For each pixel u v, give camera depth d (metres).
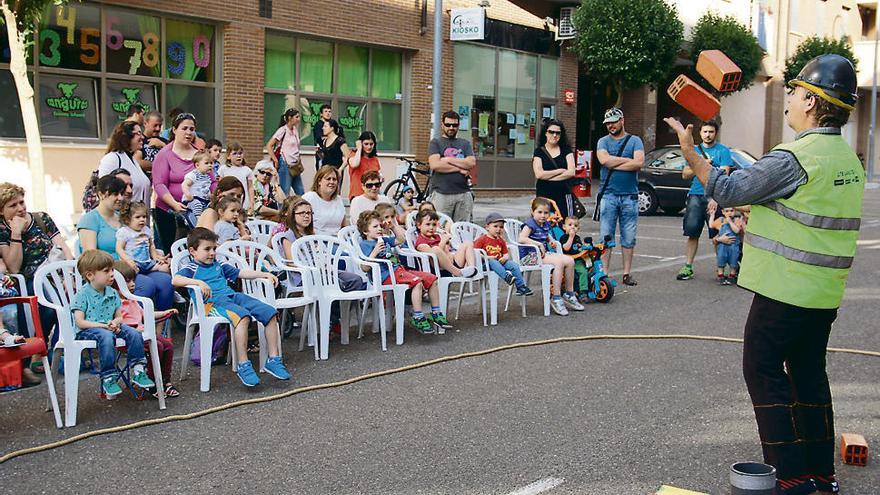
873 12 43.94
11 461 4.93
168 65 15.52
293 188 14.84
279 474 4.76
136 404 6.02
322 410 5.89
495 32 21.84
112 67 14.72
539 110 23.56
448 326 8.15
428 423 5.62
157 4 14.99
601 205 10.84
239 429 5.50
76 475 4.74
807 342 4.45
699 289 10.78
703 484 4.67
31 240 6.96
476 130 21.88
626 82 23.36
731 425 5.62
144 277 7.10
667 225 18.19
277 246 8.02
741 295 10.40
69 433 5.43
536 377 6.71
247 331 6.45
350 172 11.48
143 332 5.95
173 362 7.14
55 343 6.09
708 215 11.33
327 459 4.99
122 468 4.84
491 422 5.64
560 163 10.48
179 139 9.01
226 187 8.08
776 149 4.23
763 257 4.23
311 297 7.27
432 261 8.50
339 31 18.11
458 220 10.66
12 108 13.62
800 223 4.14
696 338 8.03
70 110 14.26
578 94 28.25
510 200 21.59
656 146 30.20
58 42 13.99
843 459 5.00
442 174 10.54
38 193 11.73
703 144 11.02
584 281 9.80
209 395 6.23
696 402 6.11
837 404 6.12
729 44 26.00
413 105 20.06
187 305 8.16
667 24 22.61
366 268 7.98
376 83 19.52
